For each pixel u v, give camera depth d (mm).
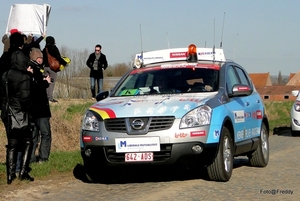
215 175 8898
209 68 10031
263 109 11258
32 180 9336
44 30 13609
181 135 8320
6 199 8023
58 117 14383
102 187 8914
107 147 8539
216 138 8570
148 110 8508
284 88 74875
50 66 12141
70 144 13516
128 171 10398
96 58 18750
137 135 8391
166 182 9188
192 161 8414
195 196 7984
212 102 8867
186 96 9117
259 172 10180
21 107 8820
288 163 11352
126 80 10219
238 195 8062
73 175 9953
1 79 8930
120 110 8625
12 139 8977
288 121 23562
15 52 8812
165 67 10242
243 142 9875
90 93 20812
